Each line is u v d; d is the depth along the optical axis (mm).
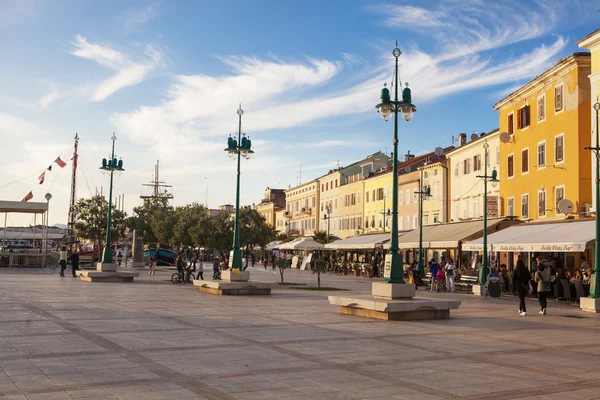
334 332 14164
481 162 48906
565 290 26875
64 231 94188
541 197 38219
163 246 78812
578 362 10656
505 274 32750
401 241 49062
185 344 11953
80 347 11414
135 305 20375
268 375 9117
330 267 63406
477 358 10922
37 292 25328
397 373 9414
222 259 43375
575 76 34594
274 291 29734
